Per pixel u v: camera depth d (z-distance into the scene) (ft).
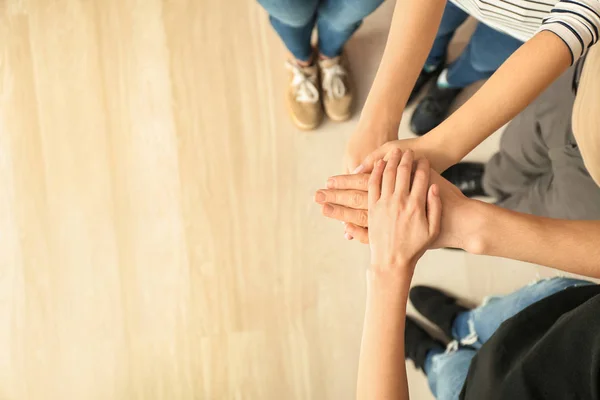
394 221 3.95
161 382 6.87
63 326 6.96
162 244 6.91
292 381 6.81
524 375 3.70
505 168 5.98
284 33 5.79
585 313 3.59
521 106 3.94
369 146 4.25
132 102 6.98
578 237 3.81
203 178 6.92
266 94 6.93
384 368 3.86
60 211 7.00
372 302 3.97
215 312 6.88
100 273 6.96
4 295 7.01
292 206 6.88
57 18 7.06
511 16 4.46
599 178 4.69
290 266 6.86
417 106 6.73
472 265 6.70
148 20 7.00
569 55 3.81
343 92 6.54
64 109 7.04
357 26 5.85
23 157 7.04
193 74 6.96
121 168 6.97
